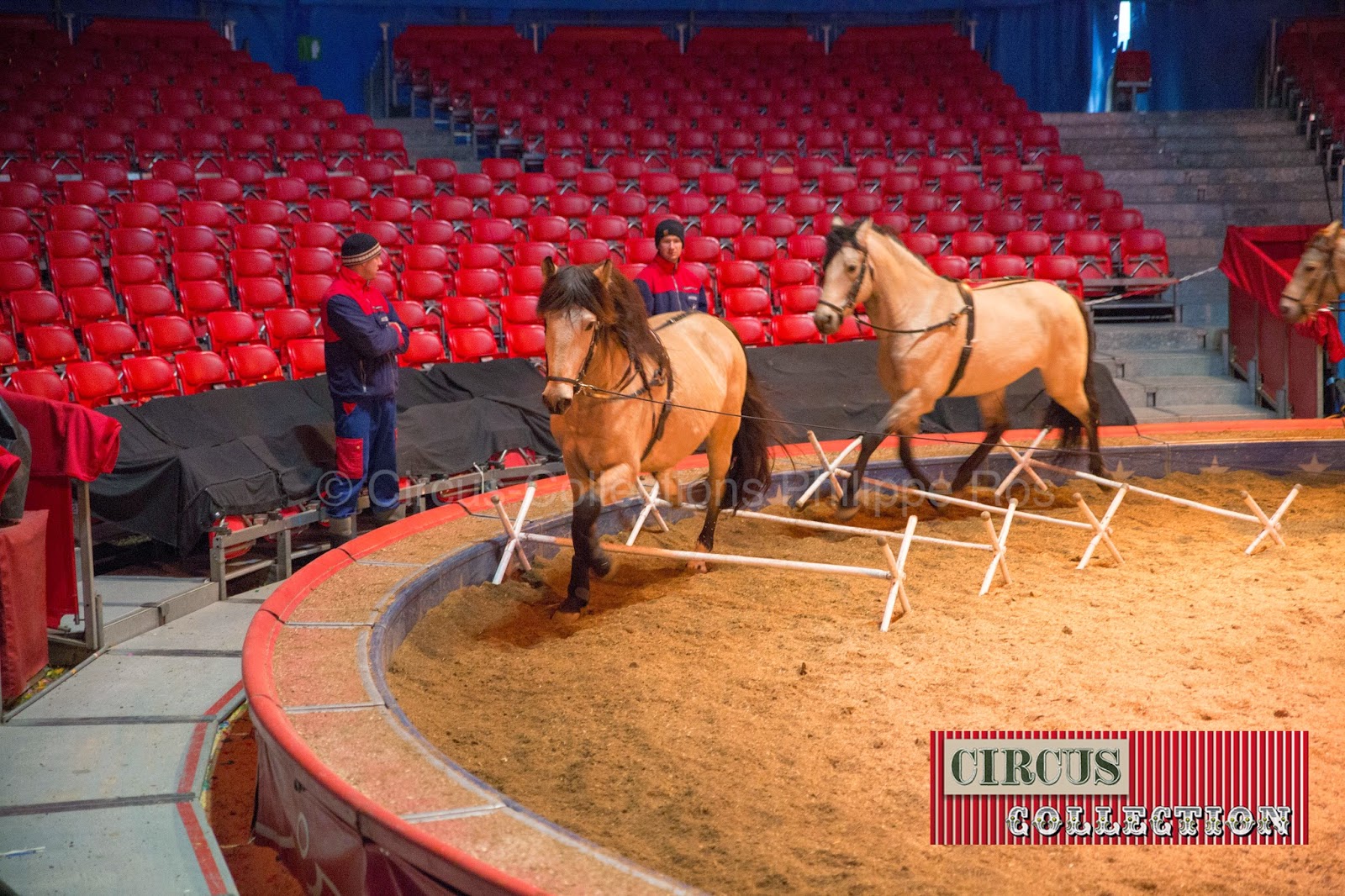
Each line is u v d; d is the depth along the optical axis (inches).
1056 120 723.4
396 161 612.1
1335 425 373.7
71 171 532.4
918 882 127.5
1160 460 348.2
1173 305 535.5
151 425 279.6
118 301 410.3
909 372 281.7
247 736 193.0
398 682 189.6
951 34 790.5
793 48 771.4
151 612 240.2
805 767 157.6
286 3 750.5
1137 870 131.2
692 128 670.5
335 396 274.8
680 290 294.5
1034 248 507.5
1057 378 307.7
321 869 138.5
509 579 249.9
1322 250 327.3
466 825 123.6
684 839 138.2
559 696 186.7
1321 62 703.7
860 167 604.4
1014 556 267.7
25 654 203.9
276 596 202.5
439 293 425.1
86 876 142.3
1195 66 776.9
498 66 711.7
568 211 532.4
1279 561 254.2
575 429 213.5
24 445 203.8
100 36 663.1
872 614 226.8
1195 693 179.9
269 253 433.1
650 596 244.1
